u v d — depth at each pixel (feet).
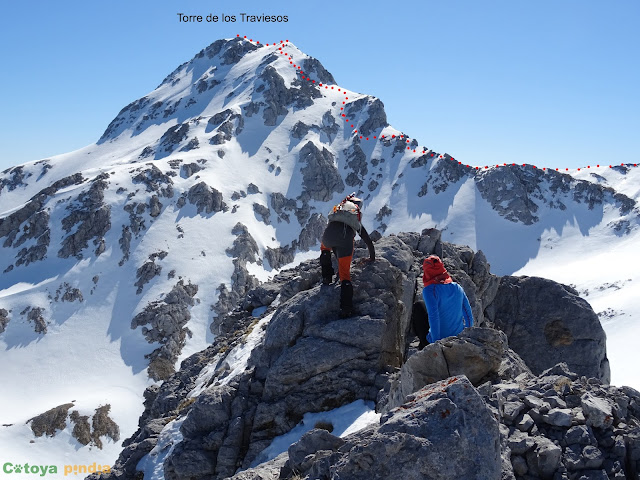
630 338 360.69
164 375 424.87
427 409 16.97
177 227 589.73
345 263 36.88
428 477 15.69
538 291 53.93
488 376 25.38
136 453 41.22
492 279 54.29
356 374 35.60
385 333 37.50
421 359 25.40
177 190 638.12
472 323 28.84
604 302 451.53
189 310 490.90
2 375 415.23
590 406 19.07
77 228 569.64
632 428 18.66
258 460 34.19
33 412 362.74
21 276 533.55
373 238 51.21
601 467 17.71
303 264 79.30
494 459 16.22
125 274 528.22
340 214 37.27
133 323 467.93
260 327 54.95
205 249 565.53
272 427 35.76
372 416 32.24
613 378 304.09
